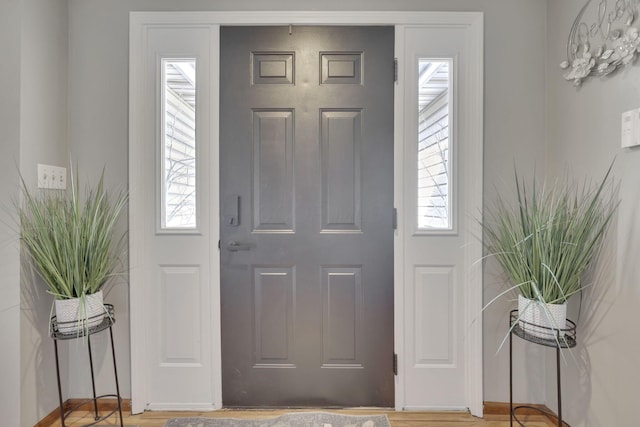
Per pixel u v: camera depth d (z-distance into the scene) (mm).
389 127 1835
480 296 1815
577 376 1590
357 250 1850
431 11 1810
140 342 1824
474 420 1777
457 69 1823
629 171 1322
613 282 1395
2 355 1547
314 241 1849
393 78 1834
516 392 1825
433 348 1849
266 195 1849
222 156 1836
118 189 1831
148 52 1826
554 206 1650
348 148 1841
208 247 1842
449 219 1842
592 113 1501
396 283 1842
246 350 1858
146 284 1831
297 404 1849
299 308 1859
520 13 1810
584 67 1512
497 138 1819
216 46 1826
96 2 1818
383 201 1841
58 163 1758
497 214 1818
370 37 1835
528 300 1475
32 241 1501
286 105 1839
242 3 1814
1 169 1541
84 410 1827
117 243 1832
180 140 1841
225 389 1849
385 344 1851
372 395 1849
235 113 1836
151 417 1787
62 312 1496
